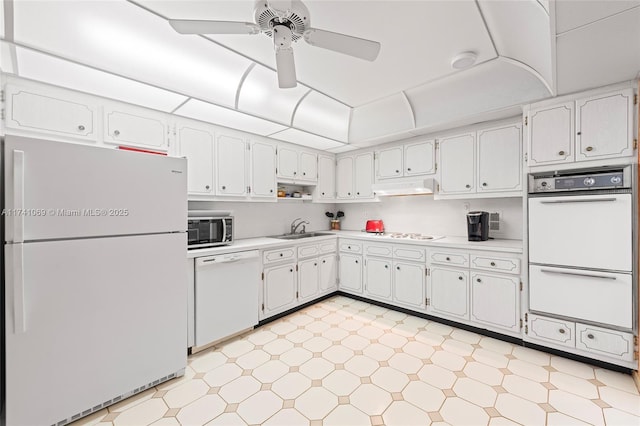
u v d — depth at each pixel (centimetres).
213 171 277
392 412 163
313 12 164
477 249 260
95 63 181
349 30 181
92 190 160
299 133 317
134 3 160
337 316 311
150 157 184
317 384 190
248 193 308
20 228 136
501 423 153
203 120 268
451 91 269
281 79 175
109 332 167
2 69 169
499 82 242
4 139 136
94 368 162
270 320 298
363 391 182
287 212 396
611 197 193
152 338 186
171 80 213
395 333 267
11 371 137
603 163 198
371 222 390
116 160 170
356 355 227
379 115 328
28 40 158
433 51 206
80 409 157
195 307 232
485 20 173
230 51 212
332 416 160
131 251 176
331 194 420
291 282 317
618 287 191
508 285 242
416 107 300
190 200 273
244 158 304
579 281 206
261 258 285
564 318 214
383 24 176
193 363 218
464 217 329
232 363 217
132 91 211
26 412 141
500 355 224
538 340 226
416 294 304
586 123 204
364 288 352
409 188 319
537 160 226
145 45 191
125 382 173
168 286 193
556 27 133
